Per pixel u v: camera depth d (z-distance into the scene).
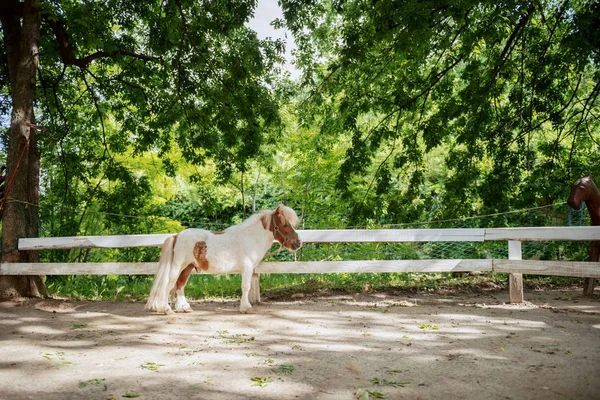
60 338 5.31
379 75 12.19
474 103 10.70
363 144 11.91
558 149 11.93
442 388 3.62
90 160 14.02
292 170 13.59
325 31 12.68
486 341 5.02
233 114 11.82
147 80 12.72
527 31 11.37
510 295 7.15
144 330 5.70
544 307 6.85
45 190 14.45
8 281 8.00
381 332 5.49
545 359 4.32
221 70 11.70
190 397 3.47
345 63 10.89
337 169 13.10
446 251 12.65
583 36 7.97
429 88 11.89
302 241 7.52
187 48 11.04
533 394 3.47
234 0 10.30
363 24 11.16
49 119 13.85
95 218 14.28
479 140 12.99
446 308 6.88
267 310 6.87
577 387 3.58
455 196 11.88
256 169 17.91
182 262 6.54
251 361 4.37
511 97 11.62
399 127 12.84
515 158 11.09
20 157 7.86
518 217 12.09
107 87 13.09
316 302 7.47
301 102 13.10
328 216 13.20
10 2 9.08
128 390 3.62
